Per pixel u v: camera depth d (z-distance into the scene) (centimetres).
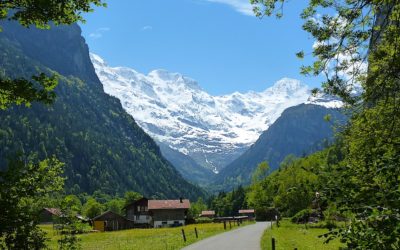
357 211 597
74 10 1073
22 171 973
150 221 14238
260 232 5909
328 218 662
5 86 990
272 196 15150
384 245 555
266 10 1024
